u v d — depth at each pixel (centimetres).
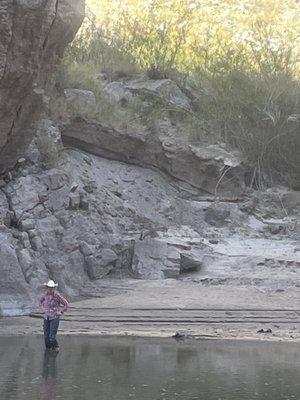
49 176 2323
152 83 3188
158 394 1046
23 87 2034
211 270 2359
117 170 2783
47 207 2272
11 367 1235
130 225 2553
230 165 2897
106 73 3256
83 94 2794
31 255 2098
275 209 2908
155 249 2405
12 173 2300
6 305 1897
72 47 3186
